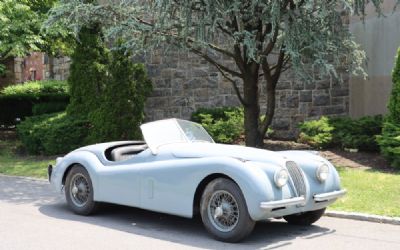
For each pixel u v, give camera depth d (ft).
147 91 51.29
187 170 21.38
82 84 50.19
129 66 47.93
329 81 52.21
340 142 44.80
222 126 47.96
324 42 34.94
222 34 43.47
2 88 80.07
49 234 21.93
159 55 53.31
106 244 20.35
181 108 53.67
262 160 20.89
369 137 42.27
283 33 35.19
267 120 41.32
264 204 19.36
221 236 20.51
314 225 23.73
